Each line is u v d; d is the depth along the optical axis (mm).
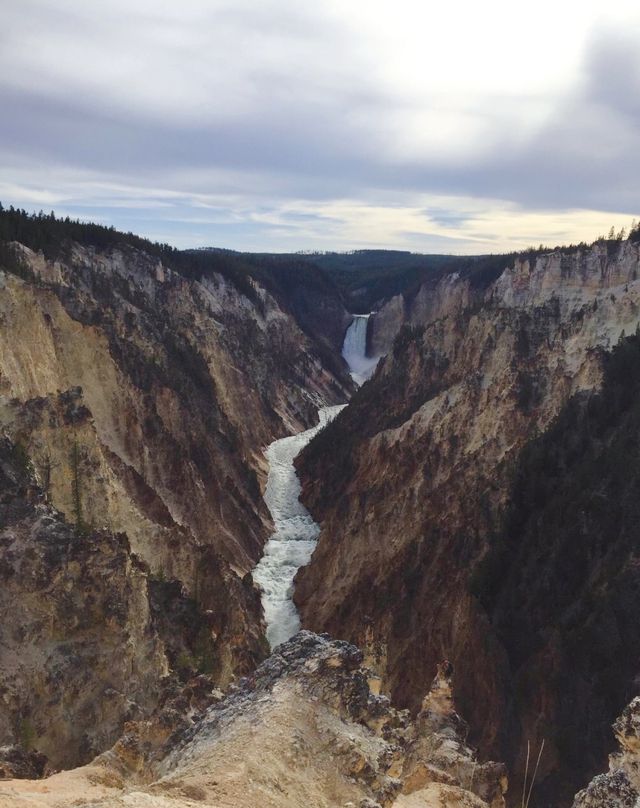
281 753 14172
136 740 17703
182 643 30297
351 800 13570
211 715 16844
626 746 14703
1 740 19984
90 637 23641
